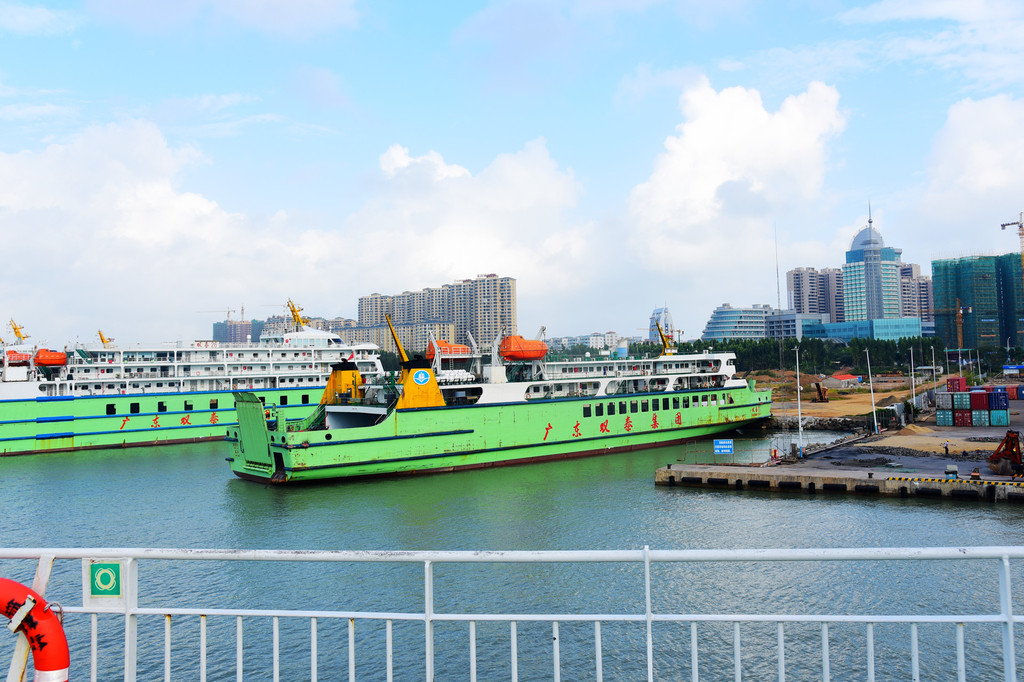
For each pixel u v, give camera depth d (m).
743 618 8.08
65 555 7.99
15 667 7.62
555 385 68.44
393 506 47.25
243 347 89.50
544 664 24.70
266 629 27.92
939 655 24.53
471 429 60.84
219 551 7.90
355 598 30.67
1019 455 50.53
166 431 82.50
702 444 76.88
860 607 28.53
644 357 88.31
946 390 107.88
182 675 24.59
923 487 47.09
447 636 26.98
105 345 82.81
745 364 185.25
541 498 49.44
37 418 75.38
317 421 61.19
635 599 29.95
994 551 7.23
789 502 47.22
